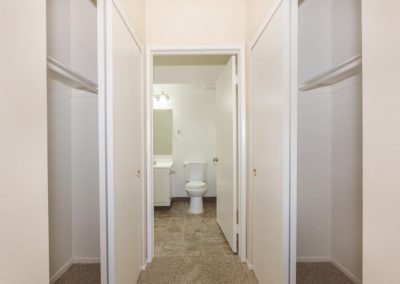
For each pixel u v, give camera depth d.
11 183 0.57
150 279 1.99
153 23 2.26
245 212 2.27
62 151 2.06
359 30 1.84
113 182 1.33
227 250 2.55
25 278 0.62
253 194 2.07
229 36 2.28
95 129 2.18
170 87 4.56
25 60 0.62
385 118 0.63
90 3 2.14
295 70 1.35
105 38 1.31
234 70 2.41
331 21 2.18
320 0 2.19
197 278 2.01
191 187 3.87
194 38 2.27
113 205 1.33
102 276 1.32
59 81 1.83
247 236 2.25
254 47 2.01
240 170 2.30
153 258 2.36
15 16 0.58
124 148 1.57
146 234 2.26
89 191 2.21
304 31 2.19
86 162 2.20
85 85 1.86
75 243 2.23
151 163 2.27
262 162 1.80
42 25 0.68
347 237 2.01
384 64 0.63
